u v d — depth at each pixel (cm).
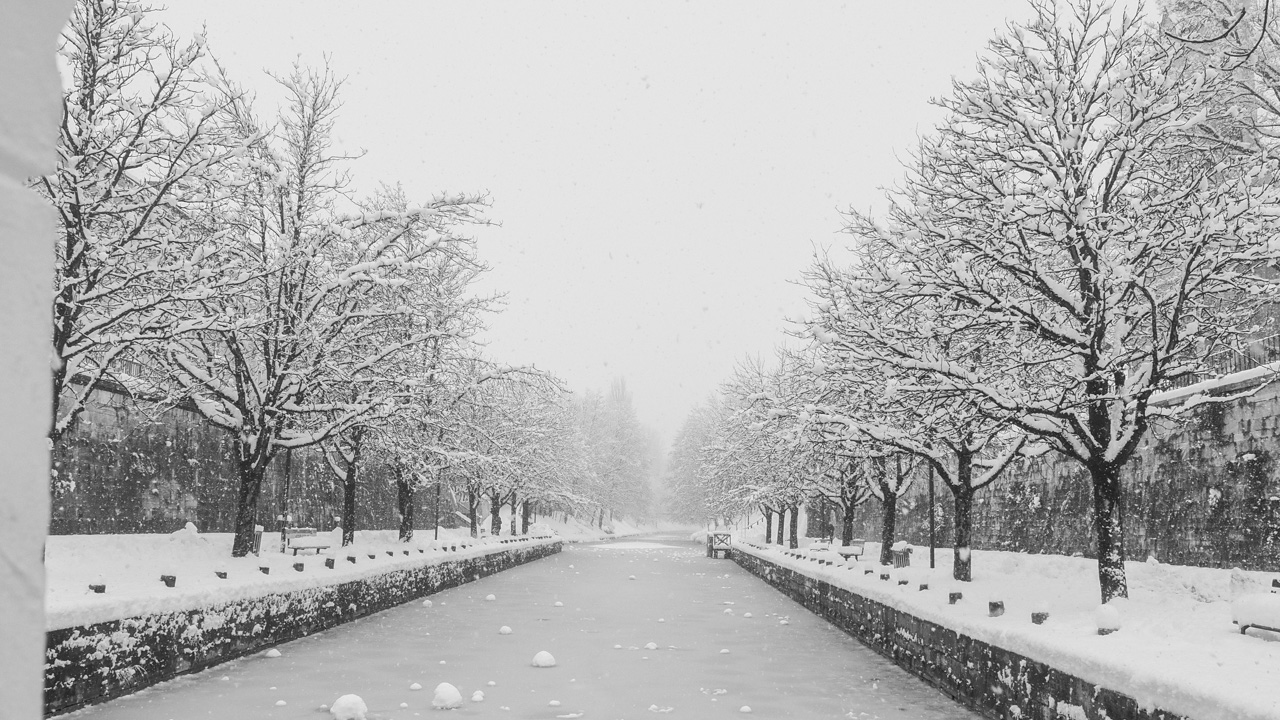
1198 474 1720
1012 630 1023
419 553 2583
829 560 2488
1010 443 1925
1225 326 1332
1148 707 742
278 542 2350
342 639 1645
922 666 1331
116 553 1630
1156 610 1149
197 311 1762
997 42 1543
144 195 1407
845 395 1869
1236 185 1223
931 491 2258
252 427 1872
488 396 2933
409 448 2547
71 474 1792
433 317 2164
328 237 1927
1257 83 1712
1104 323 1295
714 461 5441
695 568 4116
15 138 92
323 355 1956
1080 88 1494
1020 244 1334
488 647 1589
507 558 3841
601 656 1512
